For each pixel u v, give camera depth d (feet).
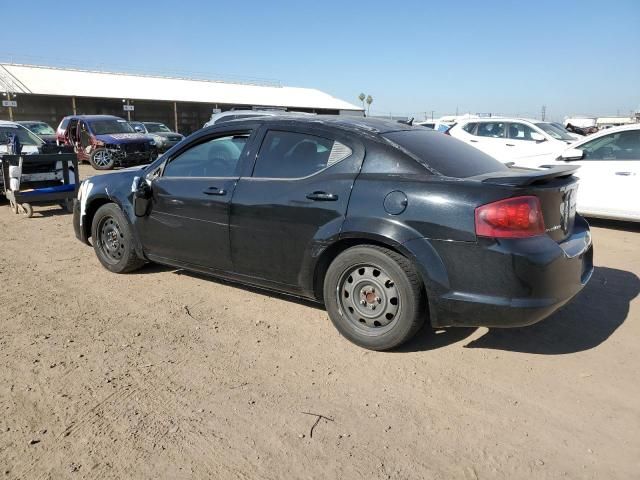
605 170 24.76
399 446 8.86
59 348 12.26
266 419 9.58
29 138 38.14
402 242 11.08
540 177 10.61
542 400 10.22
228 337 12.96
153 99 140.05
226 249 14.20
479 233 10.53
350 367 11.48
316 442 8.95
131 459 8.49
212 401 10.14
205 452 8.67
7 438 8.97
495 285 10.56
